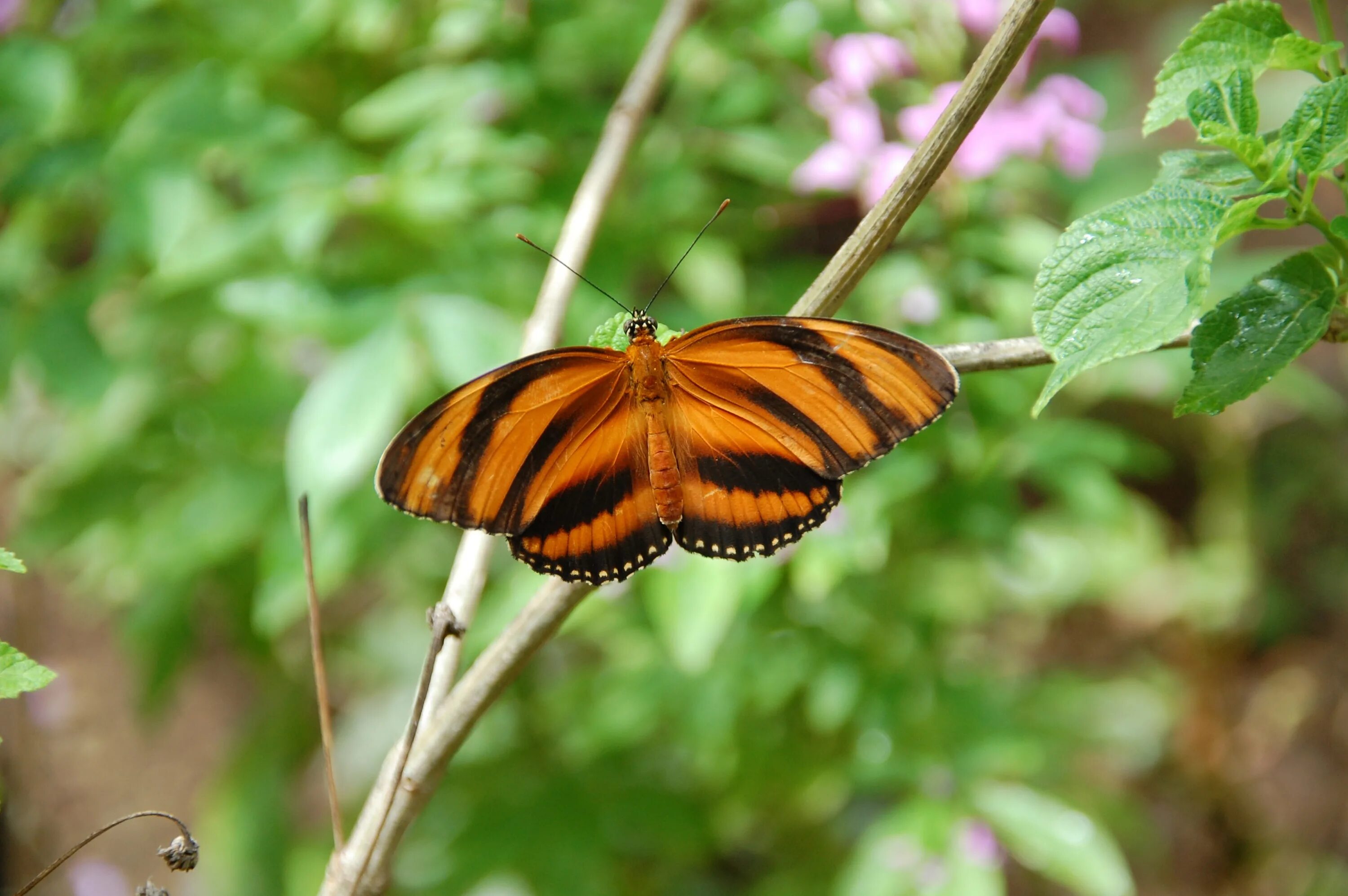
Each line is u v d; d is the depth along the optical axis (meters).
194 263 0.89
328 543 0.92
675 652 0.88
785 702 0.99
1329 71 0.76
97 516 0.98
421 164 0.91
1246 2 0.76
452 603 0.79
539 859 0.96
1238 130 0.75
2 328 0.92
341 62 0.95
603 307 0.91
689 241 0.93
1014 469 0.92
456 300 0.89
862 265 0.76
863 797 1.13
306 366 1.01
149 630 1.04
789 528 0.79
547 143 0.93
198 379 1.04
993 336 0.91
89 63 0.95
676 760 1.09
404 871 1.05
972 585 1.03
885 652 0.94
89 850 1.13
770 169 0.93
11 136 0.90
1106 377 0.97
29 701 1.11
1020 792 0.91
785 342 0.79
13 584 1.15
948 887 0.90
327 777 0.78
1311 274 0.75
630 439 0.80
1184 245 0.74
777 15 0.93
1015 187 0.93
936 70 0.92
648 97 0.85
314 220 0.89
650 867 1.16
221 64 0.93
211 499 0.94
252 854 1.14
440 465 0.78
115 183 0.90
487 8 0.93
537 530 0.78
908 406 0.78
